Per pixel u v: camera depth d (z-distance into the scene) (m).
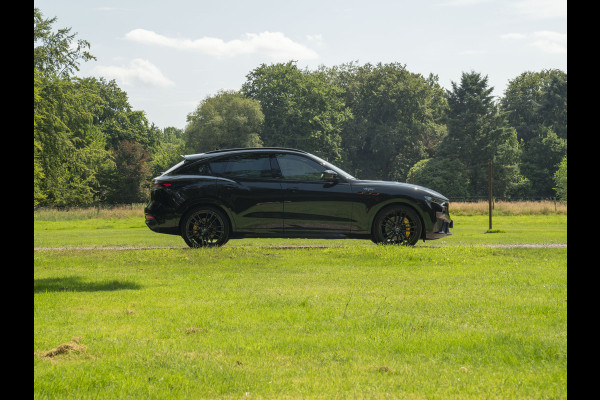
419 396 3.49
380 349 4.54
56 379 3.82
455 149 71.50
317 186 11.50
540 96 87.25
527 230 20.61
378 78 86.88
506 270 9.17
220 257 10.48
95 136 65.88
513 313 5.84
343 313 5.81
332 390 3.60
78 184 42.88
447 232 11.84
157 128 93.81
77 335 5.01
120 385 3.72
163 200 11.55
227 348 4.55
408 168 84.56
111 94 79.06
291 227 11.50
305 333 5.04
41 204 48.25
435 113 88.81
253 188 11.50
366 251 10.64
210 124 69.56
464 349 4.53
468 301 6.44
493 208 36.25
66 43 39.78
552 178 72.38
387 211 11.52
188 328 5.18
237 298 6.73
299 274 8.83
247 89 77.75
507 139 72.31
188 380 3.80
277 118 73.94
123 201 62.81
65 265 10.05
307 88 76.12
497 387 3.66
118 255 10.87
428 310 5.97
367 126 85.56
